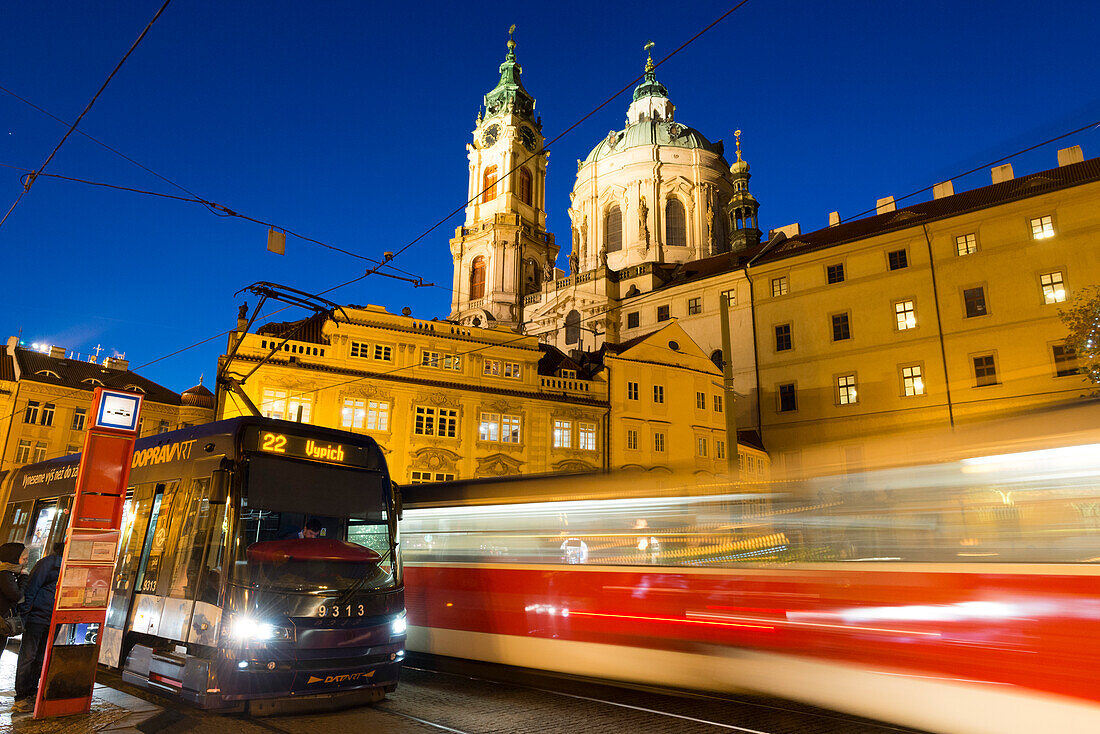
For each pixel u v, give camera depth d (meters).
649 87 77.62
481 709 9.25
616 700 9.73
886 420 40.88
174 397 57.78
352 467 10.20
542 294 63.94
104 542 8.99
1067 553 6.77
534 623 11.42
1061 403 7.17
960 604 7.35
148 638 9.62
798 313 45.50
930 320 40.50
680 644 9.70
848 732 7.93
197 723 8.24
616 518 10.83
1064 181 37.81
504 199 74.31
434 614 12.94
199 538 9.24
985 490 7.35
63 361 54.91
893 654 7.78
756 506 9.36
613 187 70.94
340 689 8.64
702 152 70.44
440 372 37.38
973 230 40.09
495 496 12.54
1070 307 36.44
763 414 45.75
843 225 49.47
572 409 39.56
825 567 8.52
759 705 9.28
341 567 9.16
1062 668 6.59
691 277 54.00
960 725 7.16
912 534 7.89
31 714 8.51
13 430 48.84
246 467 9.27
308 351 34.78
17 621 11.99
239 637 8.19
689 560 9.90
